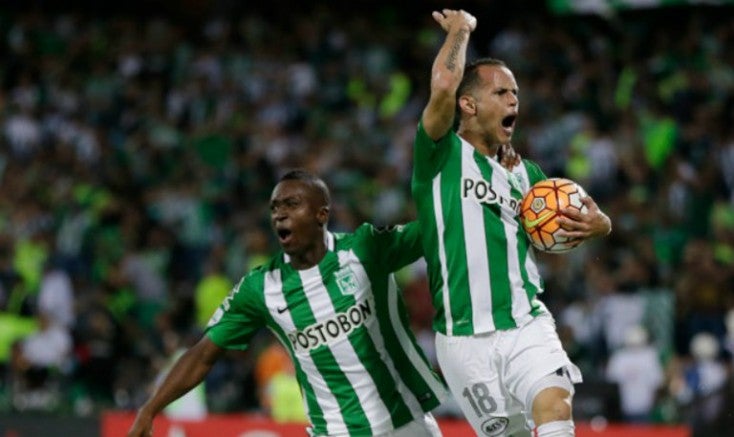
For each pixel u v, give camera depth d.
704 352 22.92
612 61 34.84
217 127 32.75
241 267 26.91
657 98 32.94
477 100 11.55
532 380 11.02
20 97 34.16
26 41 36.22
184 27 37.97
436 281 11.57
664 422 21.95
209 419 19.17
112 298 26.69
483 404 11.38
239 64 35.09
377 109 33.66
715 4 35.72
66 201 30.03
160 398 12.42
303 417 21.86
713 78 33.38
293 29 36.47
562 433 10.76
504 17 36.84
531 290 11.47
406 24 37.78
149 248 28.41
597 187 29.58
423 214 11.58
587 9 36.31
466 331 11.37
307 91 34.06
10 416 19.86
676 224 28.33
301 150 31.88
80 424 19.64
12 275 26.78
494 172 11.52
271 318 12.40
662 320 24.56
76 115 33.53
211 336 12.52
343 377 12.28
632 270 25.28
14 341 24.27
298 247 12.09
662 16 36.12
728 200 29.69
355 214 28.42
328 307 12.19
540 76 33.97
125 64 35.31
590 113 32.59
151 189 30.91
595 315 24.70
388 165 30.44
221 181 30.75
